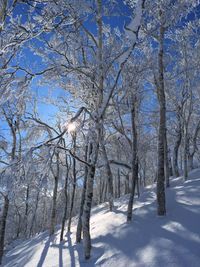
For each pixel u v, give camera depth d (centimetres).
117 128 1838
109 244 1075
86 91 1289
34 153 1009
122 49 1196
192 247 843
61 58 1334
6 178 957
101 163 1791
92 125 1160
